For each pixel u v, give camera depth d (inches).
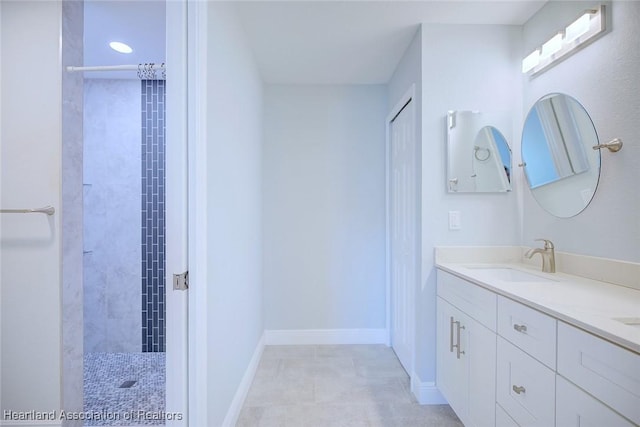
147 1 68.4
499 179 77.3
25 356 58.6
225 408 63.0
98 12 72.2
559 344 37.4
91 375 89.9
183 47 47.4
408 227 91.3
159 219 107.2
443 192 77.2
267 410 73.5
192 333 47.6
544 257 65.5
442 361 73.0
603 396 31.3
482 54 77.6
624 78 51.7
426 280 77.5
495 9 71.7
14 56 59.1
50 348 58.7
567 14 64.0
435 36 77.0
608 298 43.7
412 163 86.5
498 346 50.6
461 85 77.2
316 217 114.3
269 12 72.6
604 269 54.5
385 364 97.8
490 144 77.2
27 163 58.7
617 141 52.4
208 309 52.8
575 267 60.6
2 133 58.7
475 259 76.8
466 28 77.3
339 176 114.3
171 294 47.5
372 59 95.3
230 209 66.8
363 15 73.7
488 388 53.6
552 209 67.1
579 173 60.3
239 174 75.4
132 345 106.7
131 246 107.0
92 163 106.6
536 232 72.4
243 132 79.6
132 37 83.0
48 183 58.8
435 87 77.0
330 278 114.4
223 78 61.6
